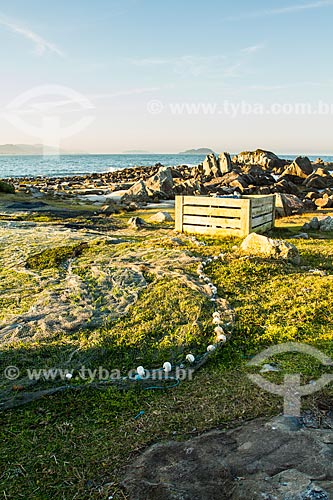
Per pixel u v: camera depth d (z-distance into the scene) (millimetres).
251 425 4156
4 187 25203
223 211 13070
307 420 4223
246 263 9336
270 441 3846
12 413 4539
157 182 26969
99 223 16188
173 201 24438
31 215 17812
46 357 5734
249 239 10531
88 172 78188
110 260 9539
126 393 4914
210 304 7293
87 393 4922
